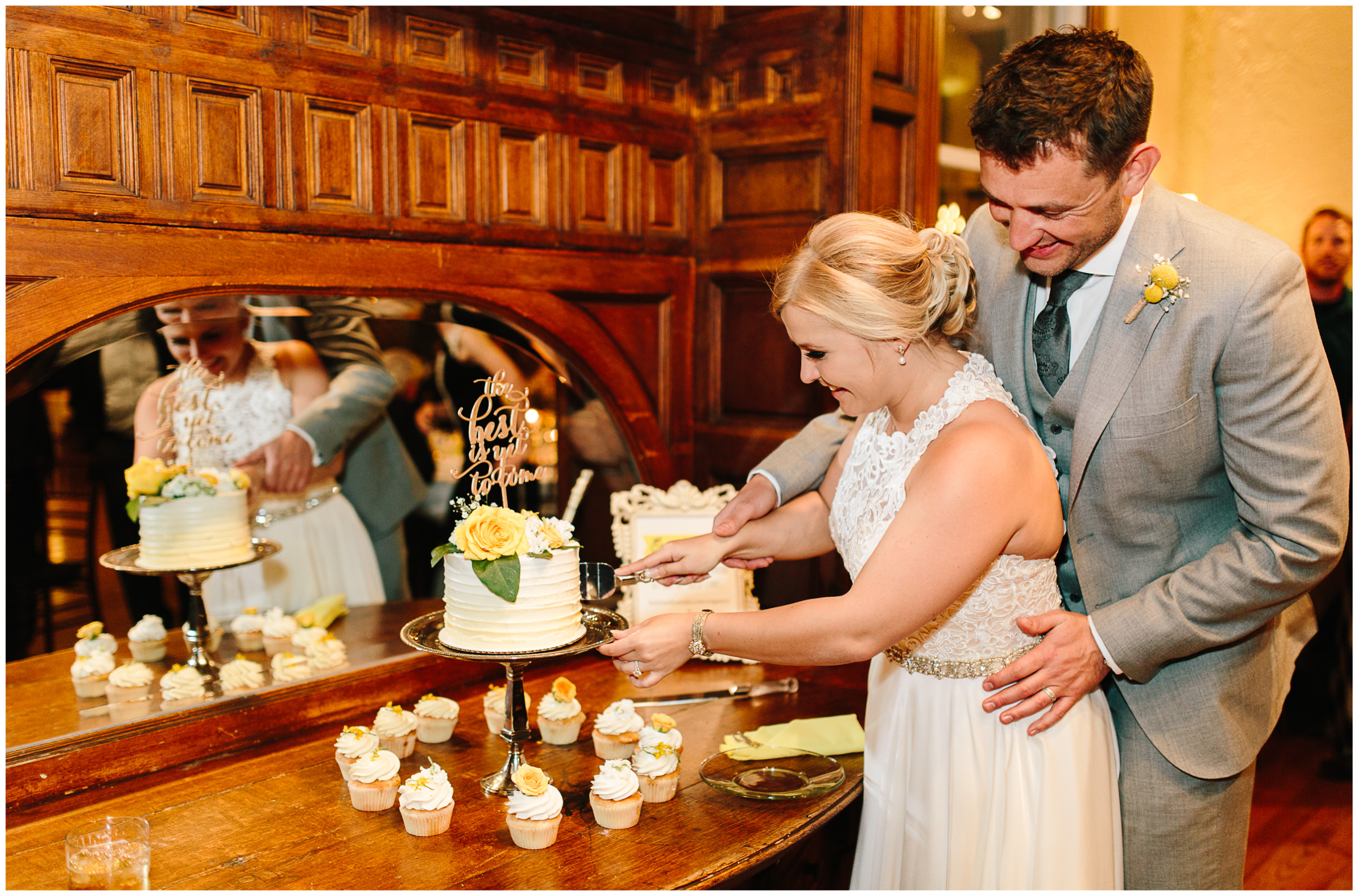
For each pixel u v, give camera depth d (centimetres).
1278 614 151
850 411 153
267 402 214
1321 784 312
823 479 189
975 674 153
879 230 141
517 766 168
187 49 171
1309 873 262
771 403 256
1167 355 151
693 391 272
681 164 261
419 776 154
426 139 207
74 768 168
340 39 192
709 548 181
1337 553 147
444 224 210
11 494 177
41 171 157
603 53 238
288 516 221
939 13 254
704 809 162
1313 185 302
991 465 136
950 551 136
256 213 182
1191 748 159
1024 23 289
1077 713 155
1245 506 152
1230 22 307
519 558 151
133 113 166
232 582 215
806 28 240
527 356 245
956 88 276
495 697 193
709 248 265
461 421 242
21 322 155
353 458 229
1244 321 145
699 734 193
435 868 142
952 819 152
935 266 144
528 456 250
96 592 190
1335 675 314
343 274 193
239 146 179
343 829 154
